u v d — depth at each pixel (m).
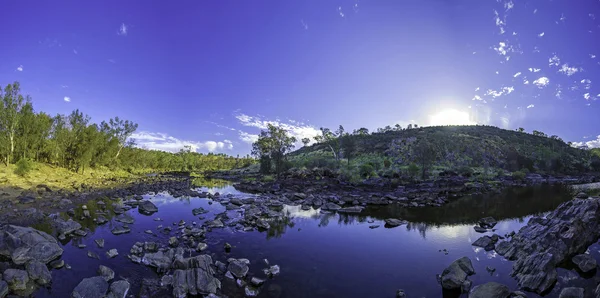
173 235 21.58
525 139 173.50
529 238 18.98
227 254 17.83
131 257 16.20
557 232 18.03
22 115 54.94
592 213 20.09
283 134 80.44
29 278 12.70
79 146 66.38
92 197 37.88
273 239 21.58
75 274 13.95
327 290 13.53
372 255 18.67
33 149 58.72
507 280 14.80
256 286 13.57
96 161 77.19
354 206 38.16
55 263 14.71
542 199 44.53
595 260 16.09
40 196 34.44
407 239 22.50
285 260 17.28
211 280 13.27
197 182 75.44
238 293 12.79
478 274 15.56
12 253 14.10
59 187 43.25
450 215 32.44
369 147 150.88
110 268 14.84
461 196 49.28
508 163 120.38
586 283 14.16
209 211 31.45
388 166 99.62
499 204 40.28
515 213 33.41
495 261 17.61
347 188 56.66
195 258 15.03
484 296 12.40
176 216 28.34
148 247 18.09
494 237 22.11
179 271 13.56
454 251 19.64
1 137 50.09
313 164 101.25
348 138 113.56
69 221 21.52
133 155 108.19
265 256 17.81
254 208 32.69
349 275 15.38
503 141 159.00
